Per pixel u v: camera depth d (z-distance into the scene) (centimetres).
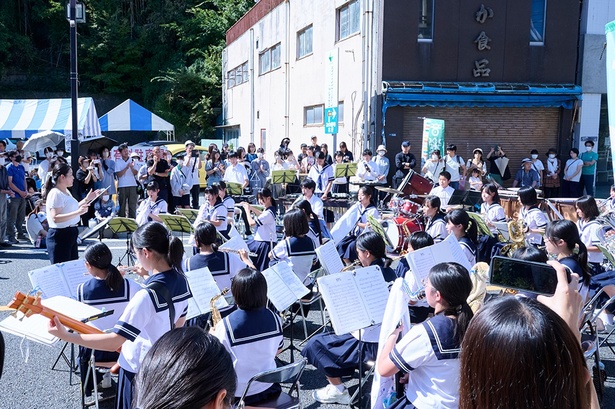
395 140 1493
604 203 923
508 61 1509
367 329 417
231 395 133
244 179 1295
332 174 1262
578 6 1527
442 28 1471
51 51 4012
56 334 283
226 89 3288
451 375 269
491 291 453
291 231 580
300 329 622
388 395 322
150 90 3828
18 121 1542
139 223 853
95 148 1903
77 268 436
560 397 119
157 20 3884
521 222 683
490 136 1546
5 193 1032
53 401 443
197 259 495
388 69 1464
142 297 312
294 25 2075
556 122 1573
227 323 333
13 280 798
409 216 808
